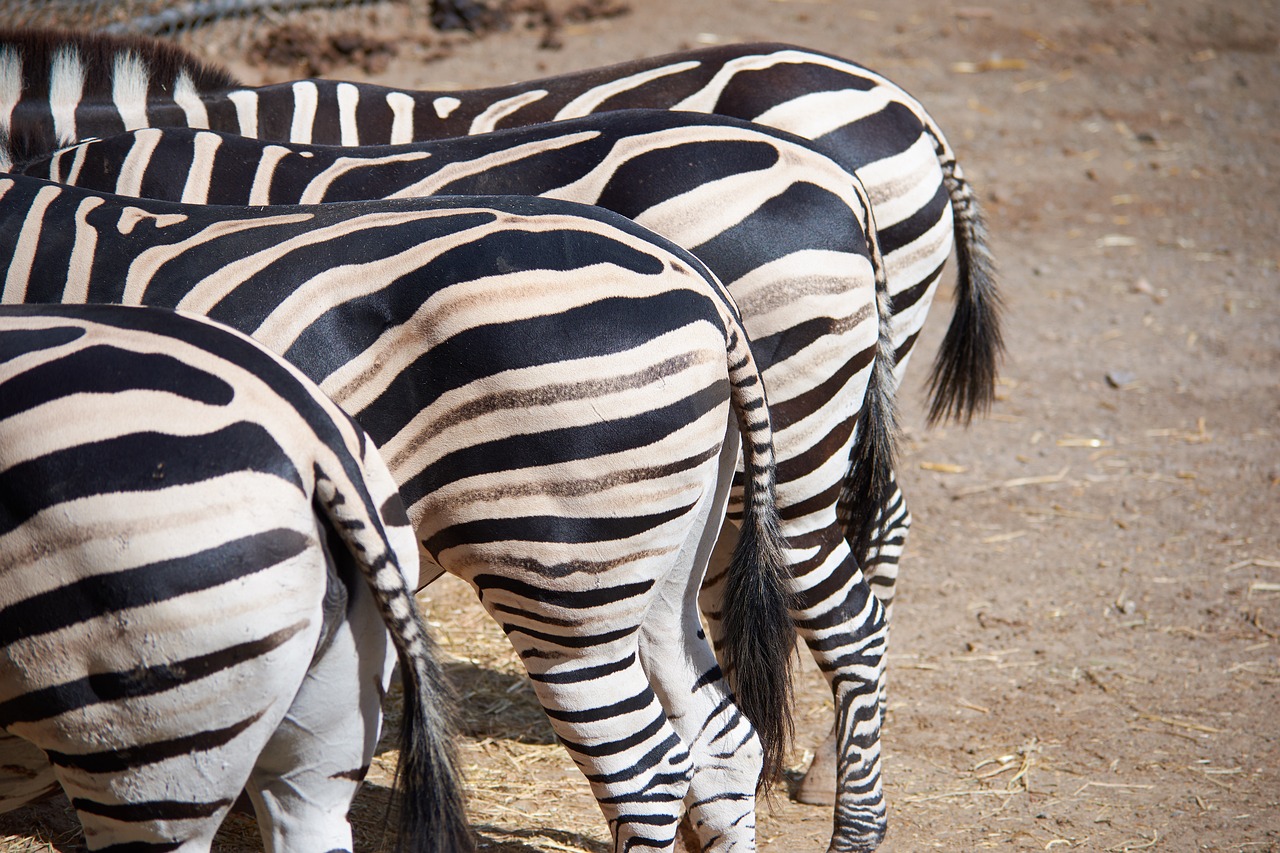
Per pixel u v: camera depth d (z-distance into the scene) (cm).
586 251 461
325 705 395
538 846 643
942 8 2202
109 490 353
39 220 501
